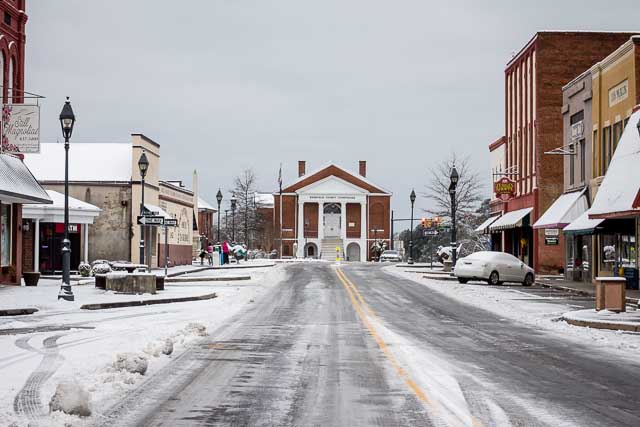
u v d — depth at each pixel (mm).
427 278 44781
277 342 16500
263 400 10398
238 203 106812
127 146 57438
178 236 65438
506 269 39875
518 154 56562
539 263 49875
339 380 11914
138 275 29375
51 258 46531
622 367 13750
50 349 14828
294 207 109500
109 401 10234
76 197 53344
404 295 31719
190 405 10039
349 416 9438
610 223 34625
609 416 9641
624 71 35438
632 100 34406
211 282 39938
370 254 107562
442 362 13828
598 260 39031
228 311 24156
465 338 17781
